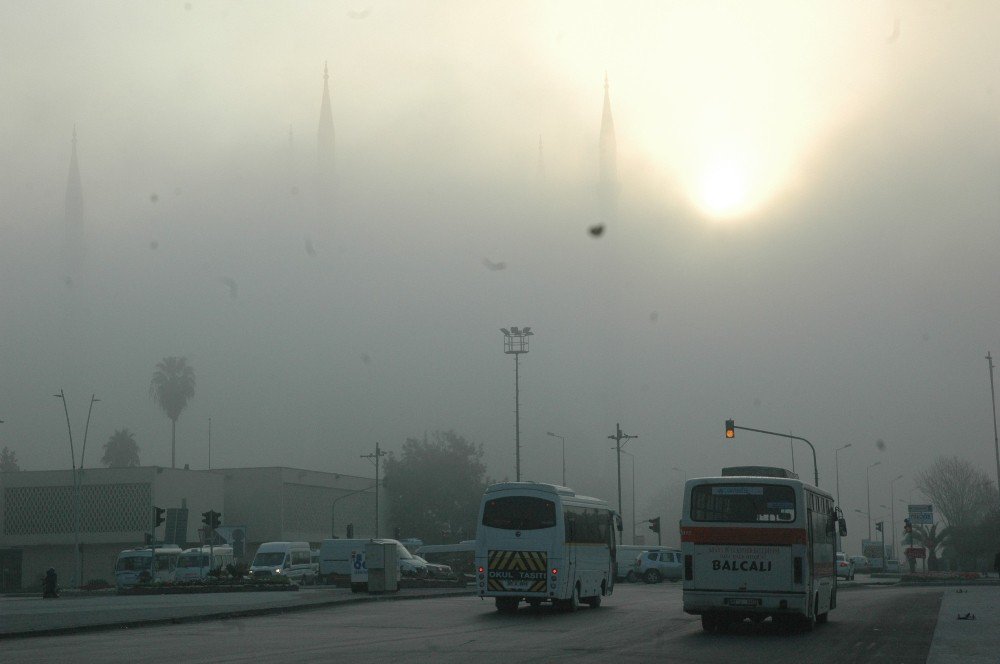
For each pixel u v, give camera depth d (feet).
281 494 273.13
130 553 195.21
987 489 302.66
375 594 127.13
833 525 86.99
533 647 59.82
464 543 217.15
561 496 97.45
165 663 50.49
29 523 248.11
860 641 64.28
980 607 99.81
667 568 198.29
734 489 72.23
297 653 55.77
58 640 66.74
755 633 71.26
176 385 375.45
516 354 235.61
